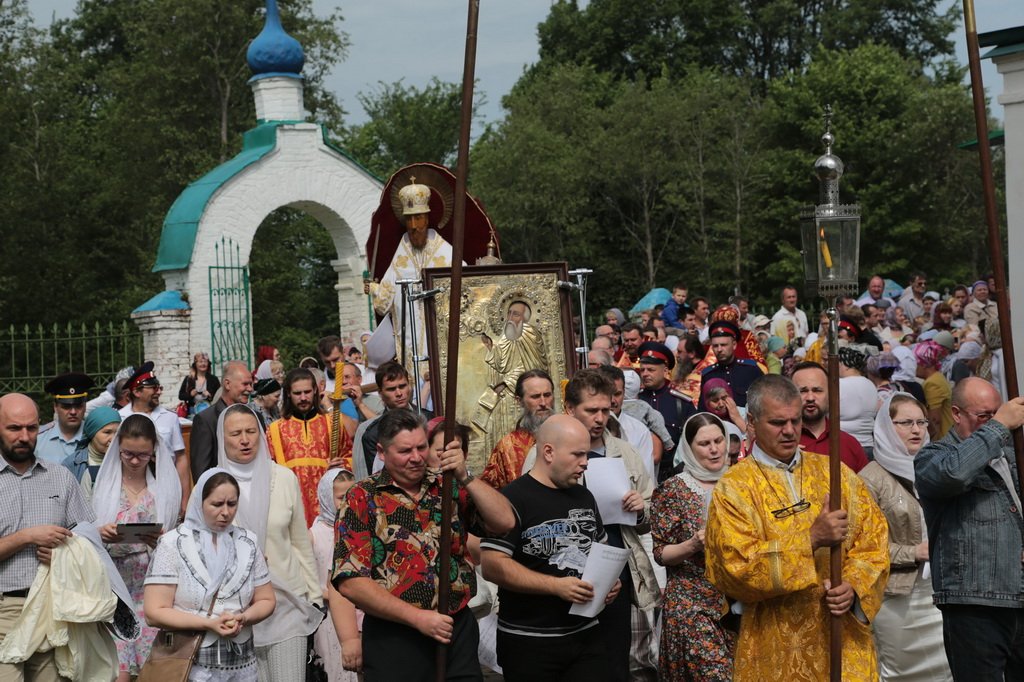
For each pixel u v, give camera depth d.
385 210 12.34
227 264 22.45
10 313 38.12
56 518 7.68
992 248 6.38
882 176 44.12
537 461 6.61
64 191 39.53
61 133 40.97
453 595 6.30
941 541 6.76
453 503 6.38
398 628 6.16
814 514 5.95
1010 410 6.39
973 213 44.03
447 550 6.02
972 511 6.64
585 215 47.00
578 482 7.17
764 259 45.97
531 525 6.50
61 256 38.97
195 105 40.31
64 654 7.57
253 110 41.78
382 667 6.14
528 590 6.39
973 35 6.29
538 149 44.19
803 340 18.42
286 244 45.78
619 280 47.28
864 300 21.78
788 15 54.81
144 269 40.25
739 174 44.53
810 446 8.11
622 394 9.01
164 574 7.23
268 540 8.43
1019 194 10.68
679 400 11.08
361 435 9.80
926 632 7.87
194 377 18.84
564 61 55.50
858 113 44.69
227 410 8.49
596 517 6.65
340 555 6.18
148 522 8.57
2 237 38.78
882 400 10.30
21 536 7.41
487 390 9.97
